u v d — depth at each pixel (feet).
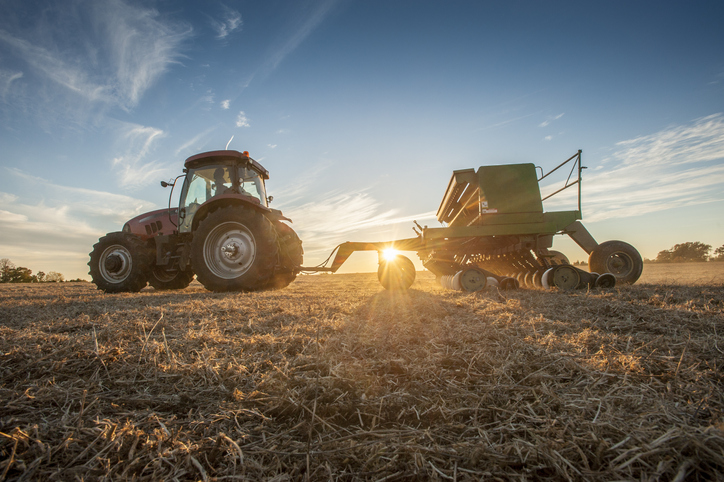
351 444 3.34
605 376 4.73
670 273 30.55
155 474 2.86
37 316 10.28
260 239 18.84
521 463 2.97
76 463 3.04
